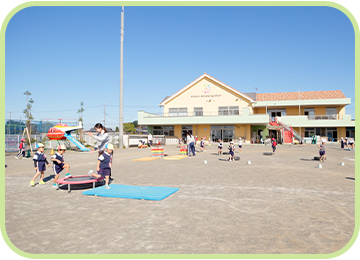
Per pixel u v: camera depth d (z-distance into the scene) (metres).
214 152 23.83
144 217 5.13
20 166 14.23
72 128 27.73
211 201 6.33
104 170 7.69
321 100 41.81
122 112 30.80
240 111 41.44
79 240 4.04
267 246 3.78
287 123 42.59
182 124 40.91
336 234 4.24
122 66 30.62
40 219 5.07
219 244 3.84
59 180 7.86
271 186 8.10
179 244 3.85
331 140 42.50
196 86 43.16
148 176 10.12
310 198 6.58
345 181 8.93
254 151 24.56
